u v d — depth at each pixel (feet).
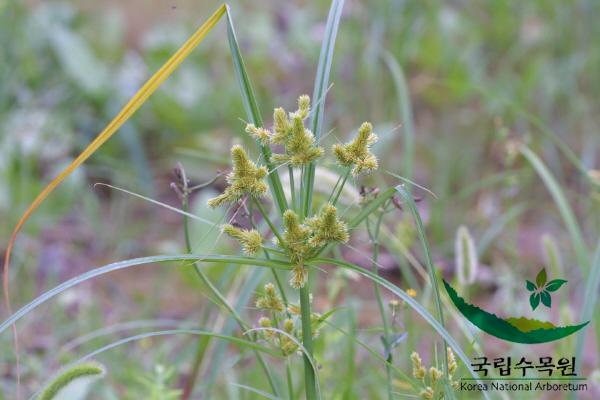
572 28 28.30
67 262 20.06
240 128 24.97
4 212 21.63
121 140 25.26
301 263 7.21
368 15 27.27
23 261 18.97
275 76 29.27
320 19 31.60
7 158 23.15
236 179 7.18
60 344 15.72
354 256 19.36
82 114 26.11
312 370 7.63
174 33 28.89
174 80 26.84
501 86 26.76
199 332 7.74
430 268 7.29
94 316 16.08
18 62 26.55
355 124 24.91
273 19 31.76
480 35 29.50
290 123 7.41
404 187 7.45
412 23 27.02
